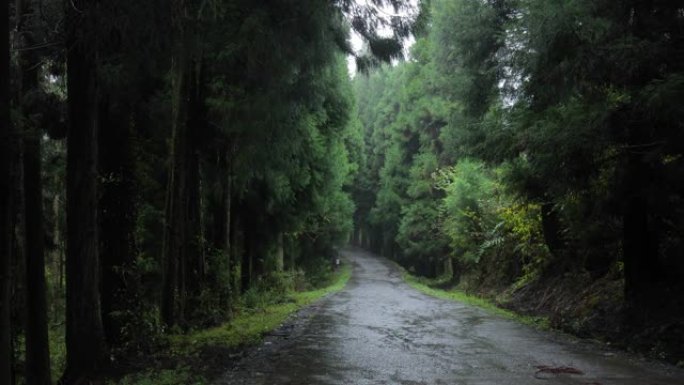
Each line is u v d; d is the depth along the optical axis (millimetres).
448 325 14953
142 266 12531
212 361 9664
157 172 15695
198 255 15227
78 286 8633
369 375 8594
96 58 8477
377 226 68938
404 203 44562
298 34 9141
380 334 13180
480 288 27281
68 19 7258
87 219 8688
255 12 8602
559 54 9703
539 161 11266
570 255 18734
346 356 10219
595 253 16422
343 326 14680
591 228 16109
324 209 28891
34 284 8203
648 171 11086
